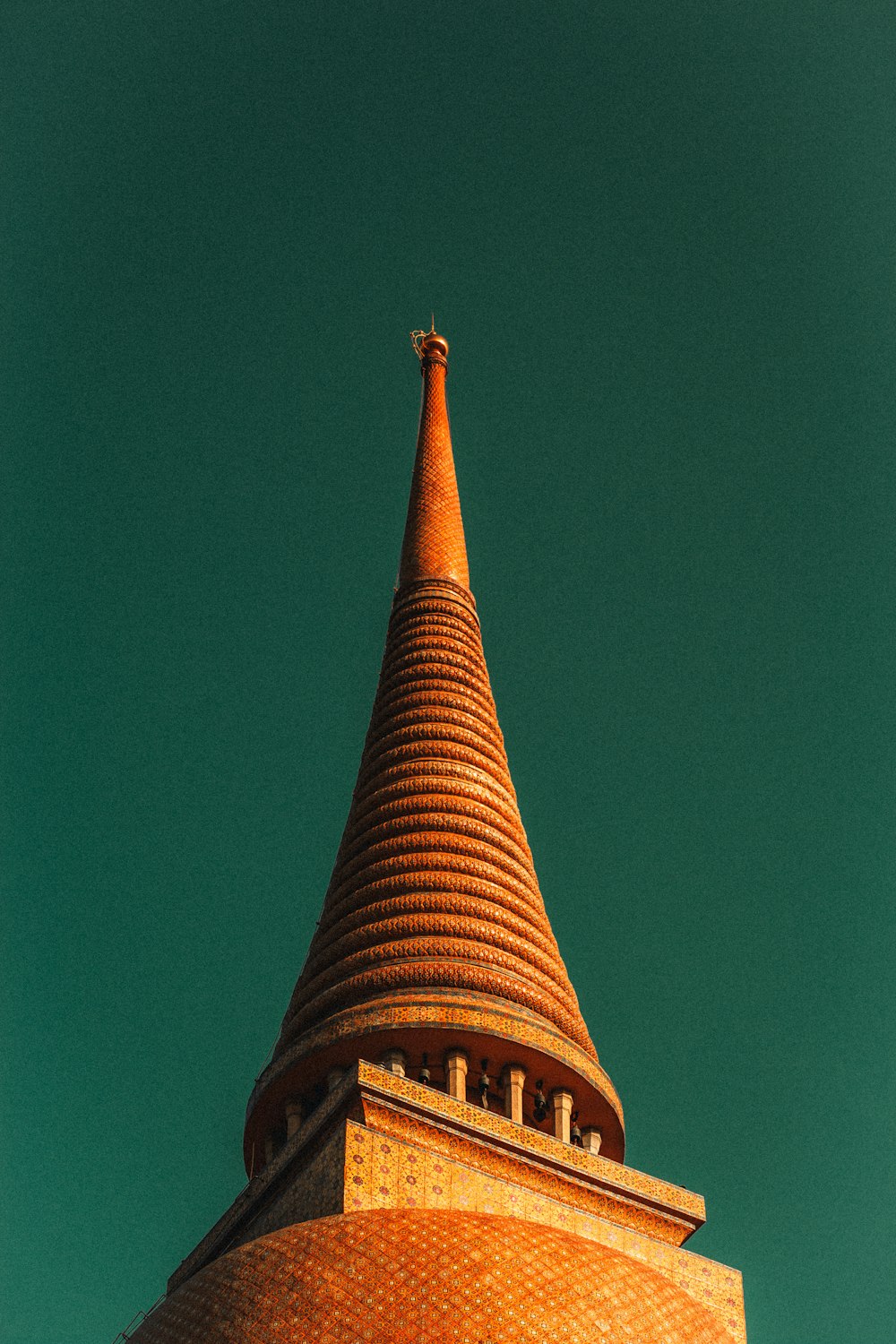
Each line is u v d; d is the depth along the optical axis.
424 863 47.19
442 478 62.53
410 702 52.97
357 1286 33.34
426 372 68.12
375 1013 42.50
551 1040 43.19
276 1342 32.31
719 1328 36.97
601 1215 40.97
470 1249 34.50
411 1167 38.31
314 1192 38.47
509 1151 40.03
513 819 50.69
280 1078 43.44
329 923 47.59
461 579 58.75
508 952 45.59
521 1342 32.62
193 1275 40.25
